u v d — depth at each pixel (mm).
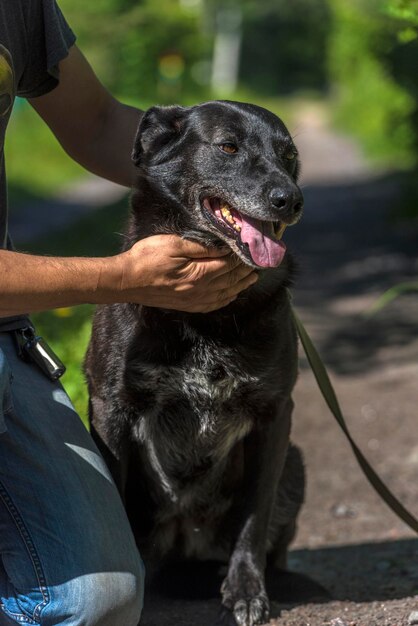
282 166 3842
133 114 4234
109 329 4020
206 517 4391
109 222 17125
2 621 3184
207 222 3852
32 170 28031
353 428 8117
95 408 4070
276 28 83125
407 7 6414
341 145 39656
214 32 78562
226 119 3889
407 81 15797
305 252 16062
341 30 44250
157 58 38531
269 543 4590
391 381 9195
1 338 3438
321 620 3904
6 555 3182
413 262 14617
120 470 4059
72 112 4070
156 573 4527
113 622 3176
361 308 12164
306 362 10000
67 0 36812
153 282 3232
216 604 4270
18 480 3217
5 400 3121
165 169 3969
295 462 4617
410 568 4918
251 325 3912
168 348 3934
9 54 3316
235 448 4250
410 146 18328
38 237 17219
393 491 6805
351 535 6055
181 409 4082
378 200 21766
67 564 3141
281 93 81250
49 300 3070
